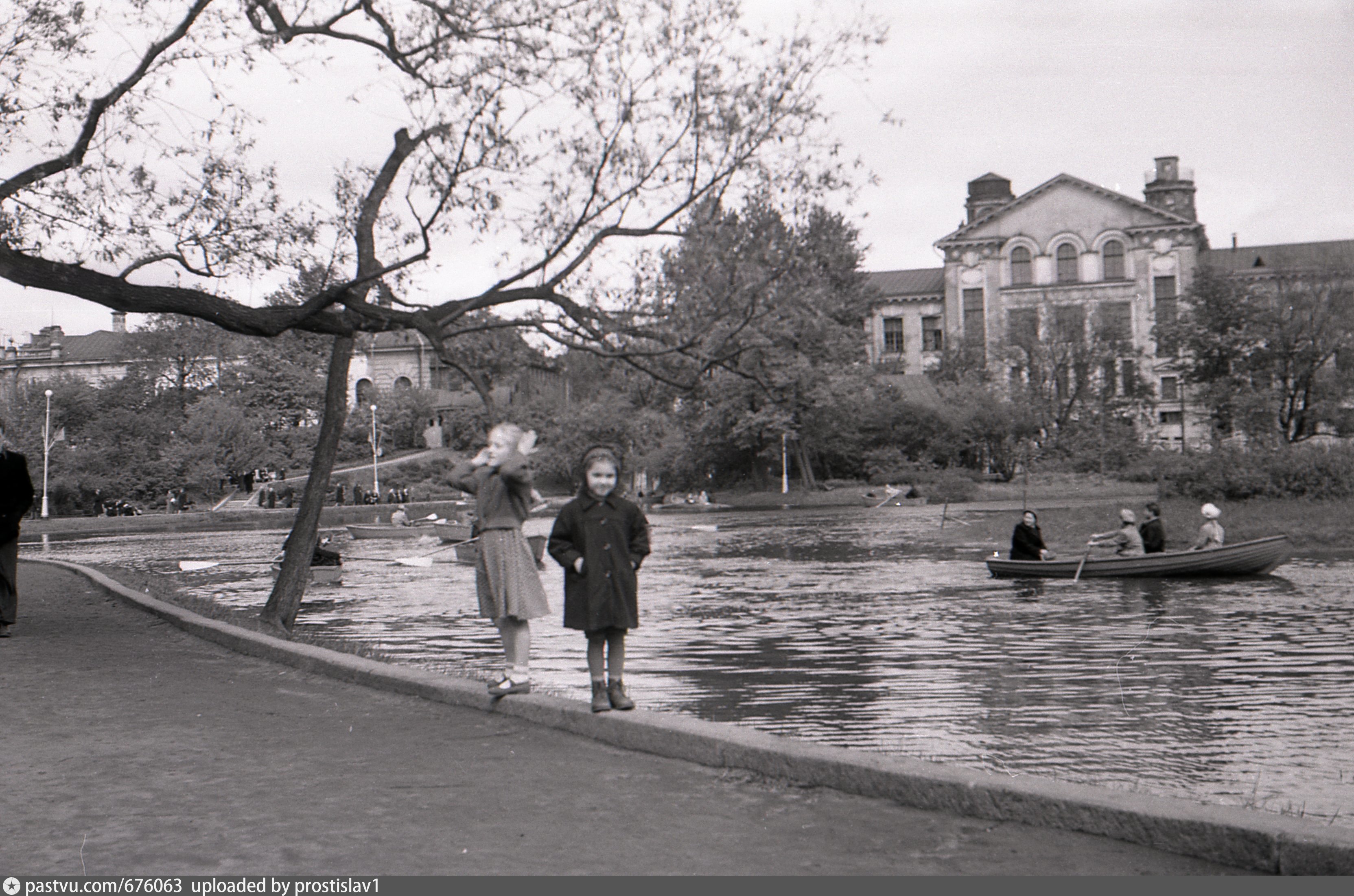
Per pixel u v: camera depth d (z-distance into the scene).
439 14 15.10
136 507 81.38
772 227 15.08
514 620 9.18
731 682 13.26
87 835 5.91
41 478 78.12
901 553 35.53
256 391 96.25
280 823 6.10
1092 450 82.00
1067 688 12.50
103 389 93.06
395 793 6.72
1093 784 8.38
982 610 20.44
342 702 9.73
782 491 85.56
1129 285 103.00
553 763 7.45
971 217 114.00
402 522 52.12
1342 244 108.12
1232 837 5.29
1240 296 70.31
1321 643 15.62
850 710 11.42
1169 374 101.19
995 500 71.00
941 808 6.22
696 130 14.60
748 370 16.84
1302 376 68.56
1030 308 97.56
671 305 15.43
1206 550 25.14
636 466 88.25
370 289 16.48
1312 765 8.93
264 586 28.39
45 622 16.27
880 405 88.69
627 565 8.33
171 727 8.71
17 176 15.59
